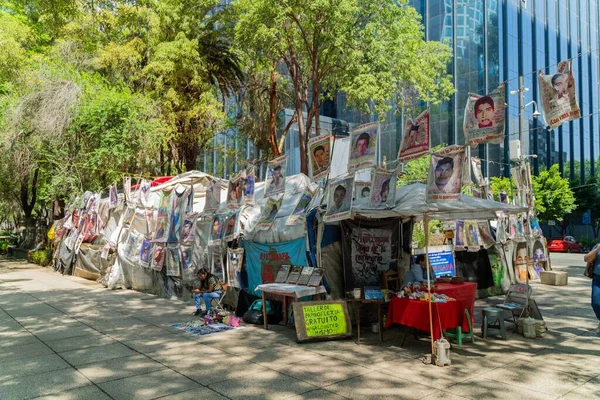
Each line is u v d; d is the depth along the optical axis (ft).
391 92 63.05
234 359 23.18
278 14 58.80
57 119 62.23
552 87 21.29
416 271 28.84
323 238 30.81
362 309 31.19
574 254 110.73
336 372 20.97
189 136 78.59
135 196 50.88
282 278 31.37
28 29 74.28
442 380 19.71
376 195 25.39
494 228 47.11
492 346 25.26
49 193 71.41
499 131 20.59
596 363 21.95
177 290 42.57
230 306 37.40
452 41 114.32
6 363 22.61
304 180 37.47
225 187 46.24
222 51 80.07
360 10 60.29
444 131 114.83
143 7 72.95
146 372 21.15
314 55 66.39
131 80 75.61
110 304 39.83
